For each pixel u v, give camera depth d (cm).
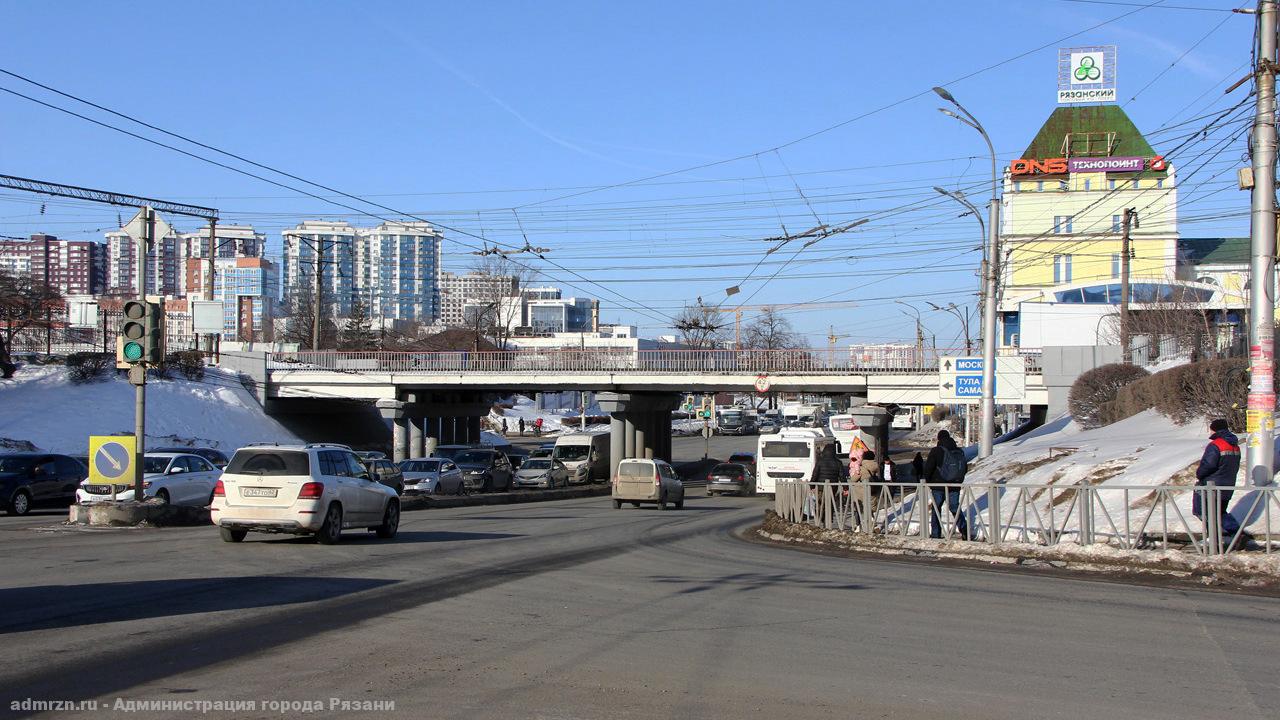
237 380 5938
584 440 5700
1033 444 3184
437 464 4016
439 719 647
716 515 3092
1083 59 7950
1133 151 7775
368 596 1134
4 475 2694
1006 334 7412
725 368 5288
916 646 883
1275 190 1586
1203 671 793
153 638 877
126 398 5259
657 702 691
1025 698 709
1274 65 1583
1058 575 1408
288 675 757
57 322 8256
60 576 1259
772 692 721
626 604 1104
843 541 1800
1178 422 2522
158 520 2097
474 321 10150
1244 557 1361
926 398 4950
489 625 968
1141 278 7038
